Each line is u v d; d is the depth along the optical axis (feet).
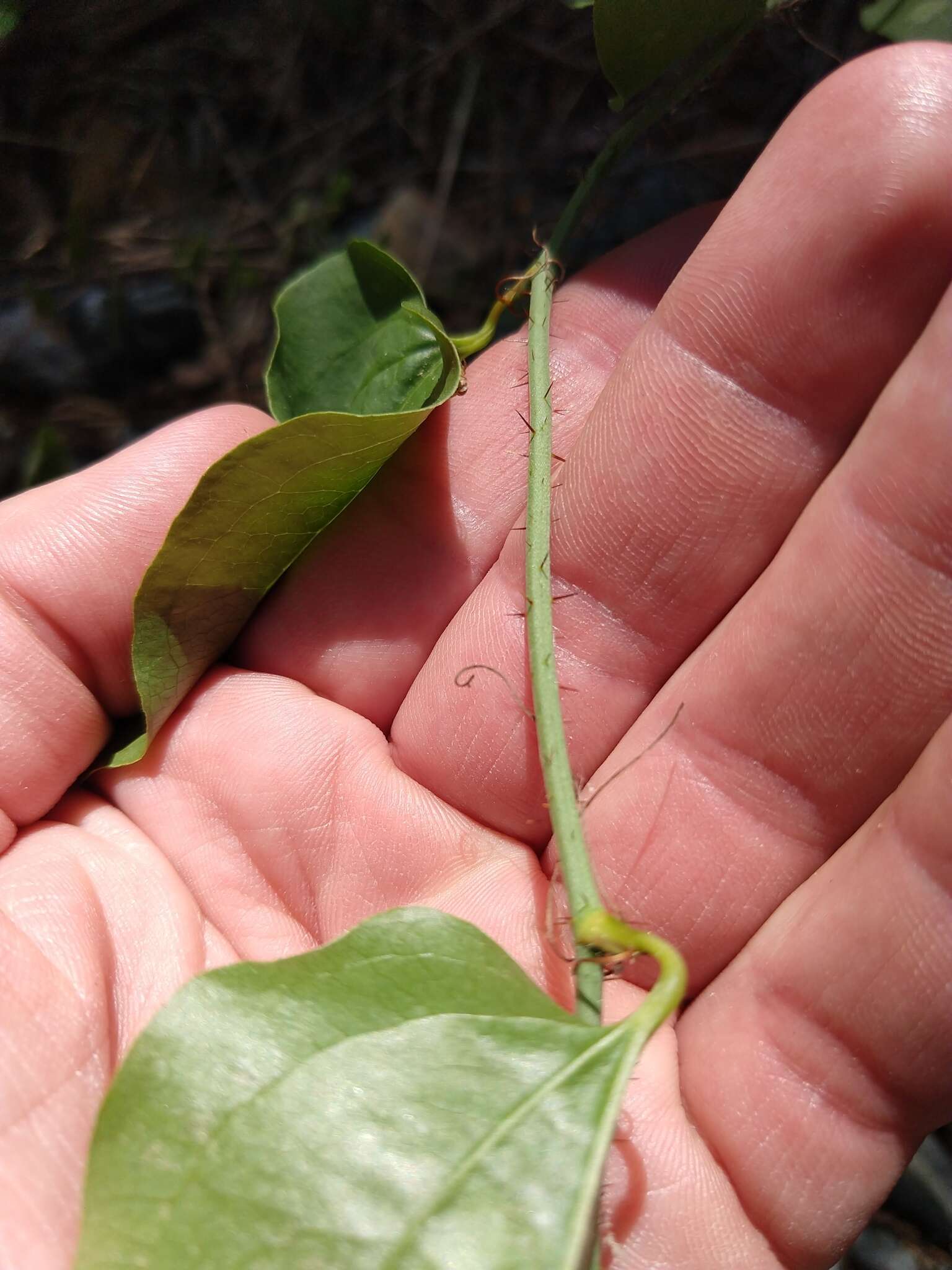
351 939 0.21
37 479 0.54
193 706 0.33
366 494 0.34
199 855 0.32
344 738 0.33
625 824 0.31
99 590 0.31
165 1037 0.20
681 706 0.30
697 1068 0.29
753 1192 0.27
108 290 0.61
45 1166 0.23
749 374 0.29
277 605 0.34
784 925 0.29
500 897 0.31
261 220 0.62
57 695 0.31
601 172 0.35
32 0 0.58
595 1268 0.20
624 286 0.35
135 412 0.61
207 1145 0.19
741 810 0.30
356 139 0.61
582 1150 0.19
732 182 0.48
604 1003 0.30
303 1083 0.20
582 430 0.32
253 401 0.60
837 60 0.42
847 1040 0.27
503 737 0.32
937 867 0.26
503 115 0.57
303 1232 0.18
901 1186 0.42
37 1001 0.24
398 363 0.33
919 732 0.28
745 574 0.30
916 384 0.27
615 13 0.32
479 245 0.57
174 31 0.62
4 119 0.62
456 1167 0.19
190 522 0.29
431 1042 0.20
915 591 0.27
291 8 0.60
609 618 0.32
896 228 0.26
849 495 0.28
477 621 0.33
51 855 0.29
